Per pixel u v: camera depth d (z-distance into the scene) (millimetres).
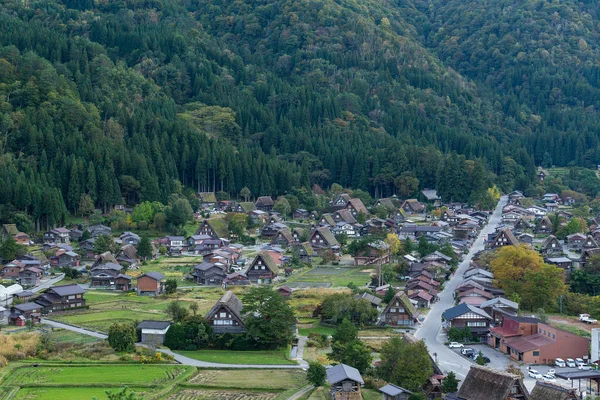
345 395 93938
